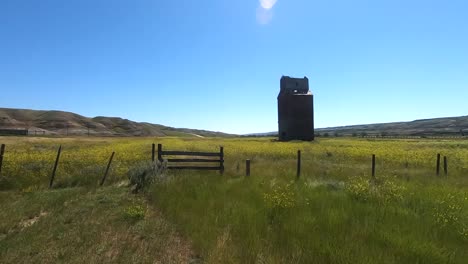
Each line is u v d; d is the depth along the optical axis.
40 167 15.90
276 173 15.86
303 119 75.38
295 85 77.56
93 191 12.61
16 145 40.97
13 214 9.44
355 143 52.66
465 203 9.01
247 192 10.66
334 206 8.59
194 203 9.45
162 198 10.34
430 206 8.68
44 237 7.39
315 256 5.70
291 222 7.36
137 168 14.65
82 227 8.02
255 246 6.21
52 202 10.71
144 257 6.22
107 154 22.17
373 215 7.77
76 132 158.75
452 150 33.53
